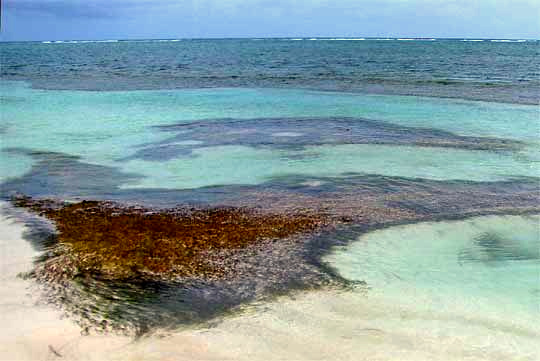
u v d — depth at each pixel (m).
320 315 6.48
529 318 6.49
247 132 18.38
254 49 107.31
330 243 8.62
